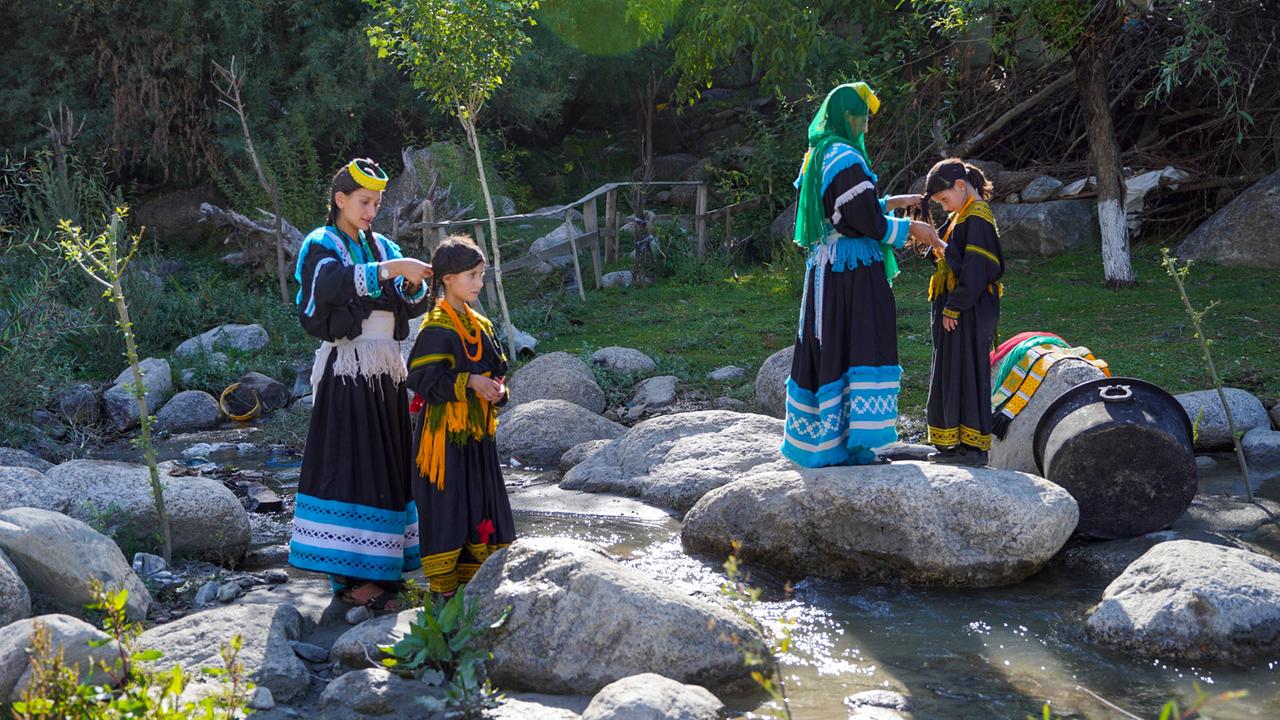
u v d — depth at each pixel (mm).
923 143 14625
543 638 4109
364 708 3820
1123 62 13445
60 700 3264
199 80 16688
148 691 3686
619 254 15391
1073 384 5992
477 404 4691
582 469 7223
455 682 3957
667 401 8992
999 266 5973
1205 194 12789
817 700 3951
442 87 10297
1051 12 10758
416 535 4969
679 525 6266
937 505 5164
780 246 14664
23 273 11500
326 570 4742
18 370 8461
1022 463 6133
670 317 11867
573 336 11328
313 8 16797
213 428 9594
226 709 3500
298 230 15719
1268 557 5016
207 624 4297
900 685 4066
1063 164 13945
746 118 19203
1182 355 8664
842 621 4750
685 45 15539
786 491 5453
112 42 16734
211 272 15297
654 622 4074
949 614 4812
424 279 4715
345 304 4621
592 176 20578
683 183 14547
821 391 5629
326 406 4773
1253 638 4242
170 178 18094
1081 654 4336
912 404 8141
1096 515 5625
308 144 16391
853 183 5414
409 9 9969
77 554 4633
